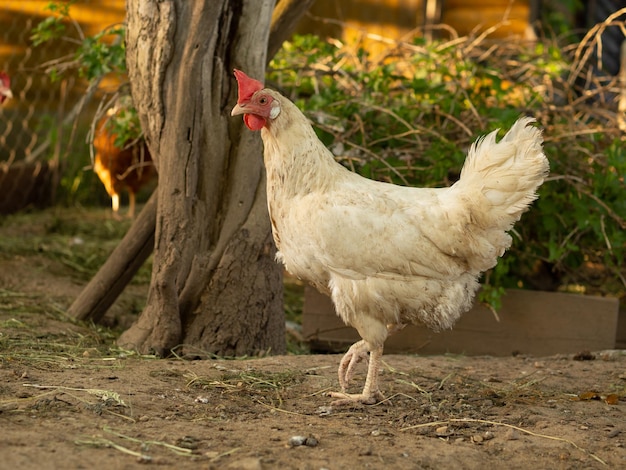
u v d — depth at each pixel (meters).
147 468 2.93
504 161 3.82
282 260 4.35
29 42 10.69
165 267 5.03
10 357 4.49
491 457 3.40
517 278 6.74
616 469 3.31
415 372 4.83
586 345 6.18
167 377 4.34
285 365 4.82
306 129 4.10
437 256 3.90
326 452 3.28
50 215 10.09
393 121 6.54
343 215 3.90
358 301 3.96
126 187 9.38
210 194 5.26
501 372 4.95
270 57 5.86
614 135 6.86
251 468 2.98
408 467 3.17
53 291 6.80
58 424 3.32
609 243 6.04
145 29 5.09
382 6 11.64
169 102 5.12
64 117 11.00
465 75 7.21
